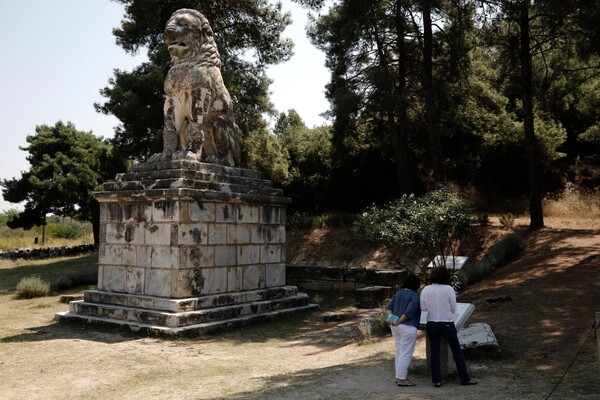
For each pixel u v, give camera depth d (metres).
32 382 6.75
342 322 11.20
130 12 19.64
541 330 7.88
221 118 12.26
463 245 16.36
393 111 18.33
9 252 28.95
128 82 19.72
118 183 11.33
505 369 6.52
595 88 21.14
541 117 25.31
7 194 33.44
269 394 5.96
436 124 17.23
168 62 19.86
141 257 10.76
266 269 12.31
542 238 15.23
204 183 10.80
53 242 39.69
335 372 6.95
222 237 11.14
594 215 20.33
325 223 20.31
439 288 6.17
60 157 33.06
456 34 18.00
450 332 6.04
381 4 17.75
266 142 23.47
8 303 14.09
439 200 11.96
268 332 10.37
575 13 14.54
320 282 16.67
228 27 21.50
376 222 11.81
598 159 26.25
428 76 17.28
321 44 19.44
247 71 21.88
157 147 19.97
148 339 9.47
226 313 10.66
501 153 25.83
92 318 10.63
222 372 7.26
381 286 15.04
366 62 18.89
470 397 5.48
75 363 7.76
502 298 9.88
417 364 7.07
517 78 18.52
